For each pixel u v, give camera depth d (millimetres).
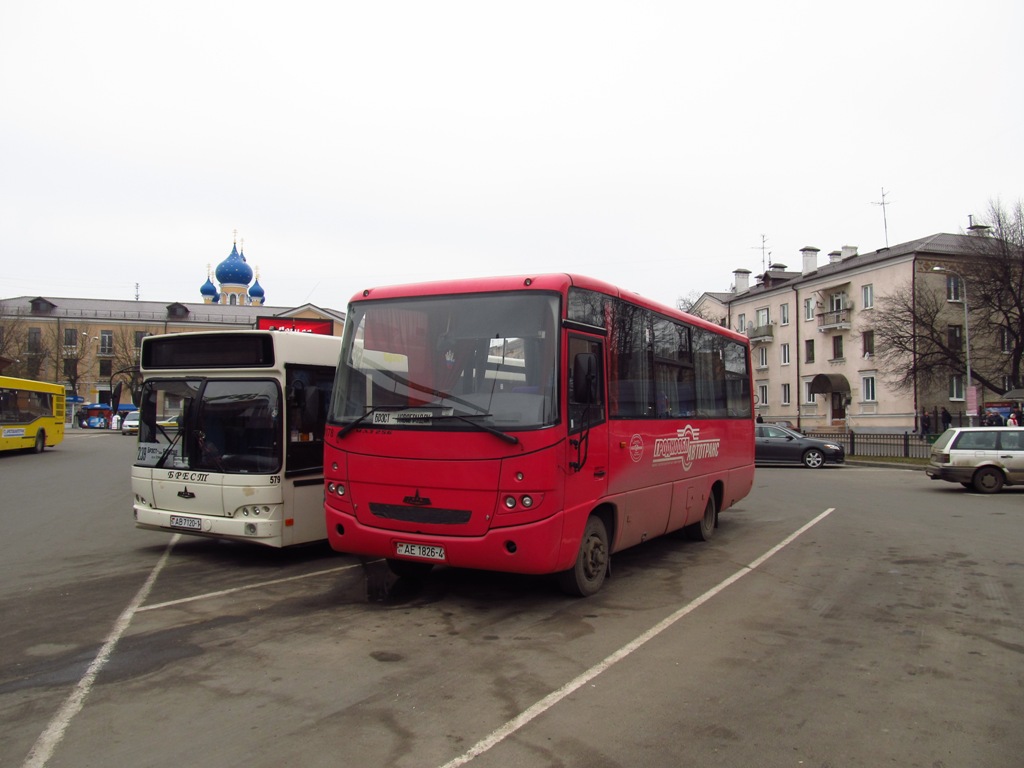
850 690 4906
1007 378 41500
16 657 5480
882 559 9539
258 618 6574
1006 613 6895
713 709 4555
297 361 8891
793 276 60281
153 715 4402
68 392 77062
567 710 4512
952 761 3896
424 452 6516
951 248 44219
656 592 7668
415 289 7062
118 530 11578
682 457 9484
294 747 3982
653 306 8758
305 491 8859
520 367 6469
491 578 8180
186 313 81438
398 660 5426
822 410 51719
